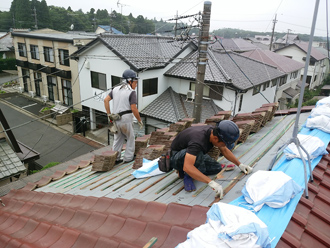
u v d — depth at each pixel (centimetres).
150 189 373
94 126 2050
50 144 1827
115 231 274
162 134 596
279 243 203
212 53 1738
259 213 228
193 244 180
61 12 5150
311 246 213
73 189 477
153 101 1680
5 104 2564
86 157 1412
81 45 1912
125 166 548
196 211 261
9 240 312
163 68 1659
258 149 433
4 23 4972
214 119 539
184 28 962
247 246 169
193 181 357
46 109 2266
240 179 330
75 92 2170
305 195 272
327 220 250
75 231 289
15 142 967
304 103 2519
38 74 2567
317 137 385
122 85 505
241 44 3259
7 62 3722
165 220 267
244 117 546
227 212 196
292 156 338
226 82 1445
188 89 1669
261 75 1795
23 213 421
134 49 1659
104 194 402
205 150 304
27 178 1167
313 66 3506
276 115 668
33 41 2433
